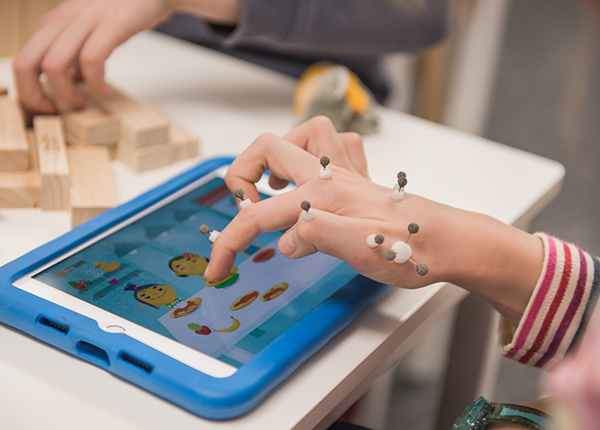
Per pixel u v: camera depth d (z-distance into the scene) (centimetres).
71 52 67
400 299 47
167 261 48
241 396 35
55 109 69
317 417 38
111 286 44
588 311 42
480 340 80
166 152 67
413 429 109
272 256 49
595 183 184
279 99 86
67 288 44
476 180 68
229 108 82
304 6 84
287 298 44
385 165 70
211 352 39
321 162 42
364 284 46
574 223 166
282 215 42
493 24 159
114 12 71
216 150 71
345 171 45
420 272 38
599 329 26
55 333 40
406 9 97
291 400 37
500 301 45
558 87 236
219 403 35
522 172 70
